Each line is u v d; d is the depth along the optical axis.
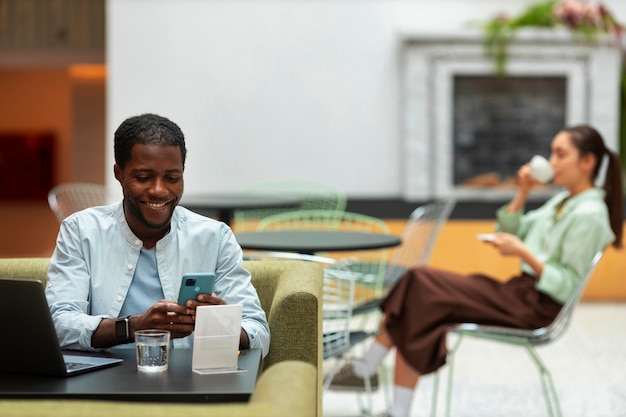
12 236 16.61
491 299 4.46
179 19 9.00
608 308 8.48
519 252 4.42
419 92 8.68
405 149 8.76
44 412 1.52
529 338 4.38
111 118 9.02
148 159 2.53
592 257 4.44
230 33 8.99
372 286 5.87
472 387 5.71
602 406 5.26
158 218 2.58
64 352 2.53
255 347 2.58
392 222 8.79
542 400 5.39
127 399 2.05
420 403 5.32
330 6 8.95
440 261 8.73
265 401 1.67
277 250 4.88
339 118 8.98
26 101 18.20
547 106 8.70
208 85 9.02
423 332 4.46
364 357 4.64
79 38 12.11
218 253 2.77
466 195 8.73
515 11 8.97
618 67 8.62
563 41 8.61
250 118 9.03
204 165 9.05
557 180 4.71
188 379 2.18
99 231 2.72
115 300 2.68
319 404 2.82
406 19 8.94
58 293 2.65
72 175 14.91
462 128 8.73
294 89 8.99
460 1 8.95
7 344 2.21
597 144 4.65
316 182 9.02
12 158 18.23
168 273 2.71
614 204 4.67
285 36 8.99
